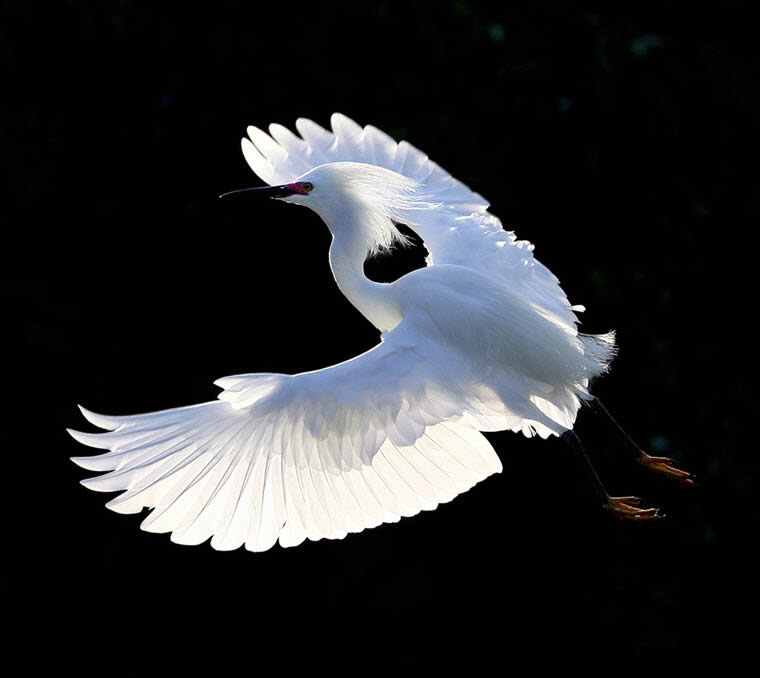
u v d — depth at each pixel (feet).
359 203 26.71
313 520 22.95
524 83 48.91
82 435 21.86
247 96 46.34
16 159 45.73
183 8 46.65
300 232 46.52
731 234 51.62
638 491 50.24
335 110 46.34
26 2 46.44
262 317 47.09
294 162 29.73
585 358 24.13
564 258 50.08
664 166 51.39
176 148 46.44
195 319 46.98
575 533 49.42
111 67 46.88
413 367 23.18
